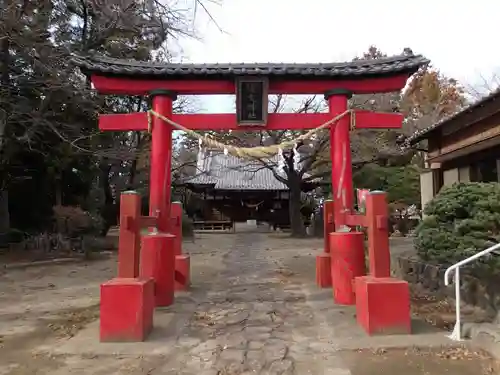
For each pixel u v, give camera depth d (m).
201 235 27.05
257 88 7.36
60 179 17.97
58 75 13.01
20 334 5.73
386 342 4.88
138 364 4.43
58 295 8.57
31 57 12.77
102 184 22.55
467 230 6.18
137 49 16.70
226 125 7.65
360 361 4.41
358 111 7.55
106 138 17.62
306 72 7.29
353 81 7.54
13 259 13.70
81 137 14.36
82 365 4.43
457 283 5.02
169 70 7.27
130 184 22.28
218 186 33.78
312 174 28.05
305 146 24.34
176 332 5.47
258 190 33.91
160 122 7.44
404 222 22.42
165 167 7.39
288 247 18.36
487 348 4.59
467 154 10.85
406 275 9.13
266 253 15.98
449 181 11.97
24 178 16.36
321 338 5.21
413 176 22.05
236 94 7.42
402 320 5.15
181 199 33.47
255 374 4.16
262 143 22.72
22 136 14.00
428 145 12.52
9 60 13.14
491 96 7.97
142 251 6.98
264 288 8.55
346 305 6.76
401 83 7.54
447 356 4.49
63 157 16.50
